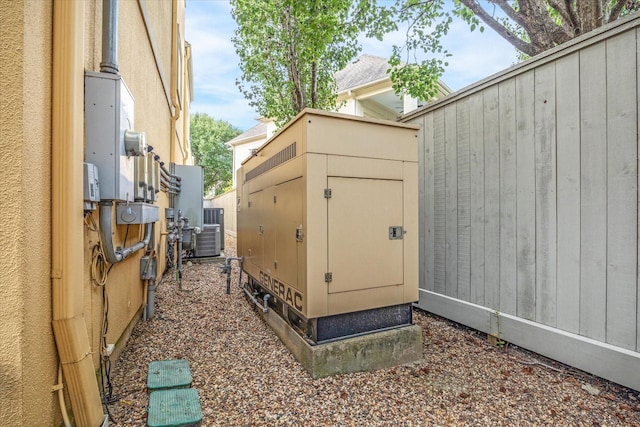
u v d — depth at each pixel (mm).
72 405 1544
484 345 3137
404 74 5062
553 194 2727
